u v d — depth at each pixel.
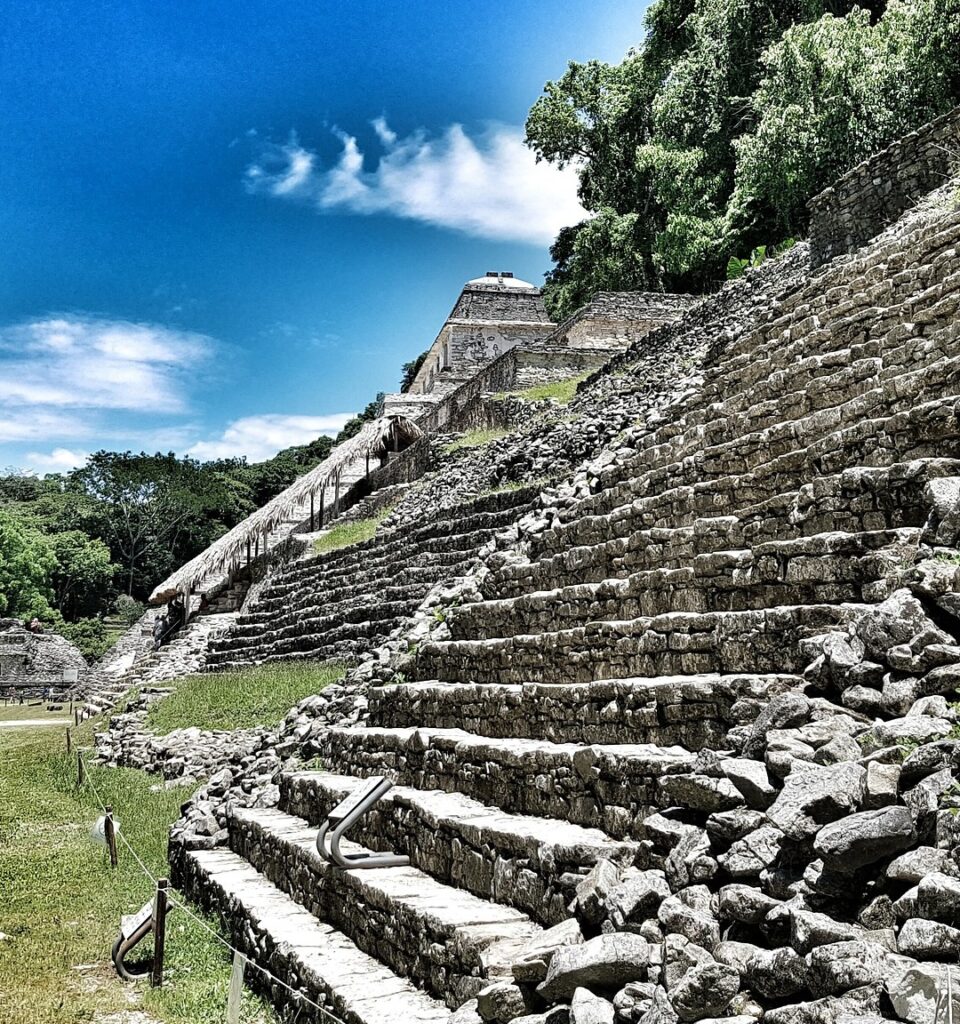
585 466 14.72
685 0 37.09
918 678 4.35
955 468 5.82
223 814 11.09
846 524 6.47
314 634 20.50
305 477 33.44
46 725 30.70
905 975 3.01
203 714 17.95
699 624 6.48
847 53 23.31
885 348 9.09
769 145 24.53
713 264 31.91
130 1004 7.04
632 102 39.62
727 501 8.63
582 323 30.52
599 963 4.11
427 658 11.12
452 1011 5.29
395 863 7.23
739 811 4.23
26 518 79.56
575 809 6.00
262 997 7.02
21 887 10.28
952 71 21.88
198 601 31.72
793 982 3.43
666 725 5.92
